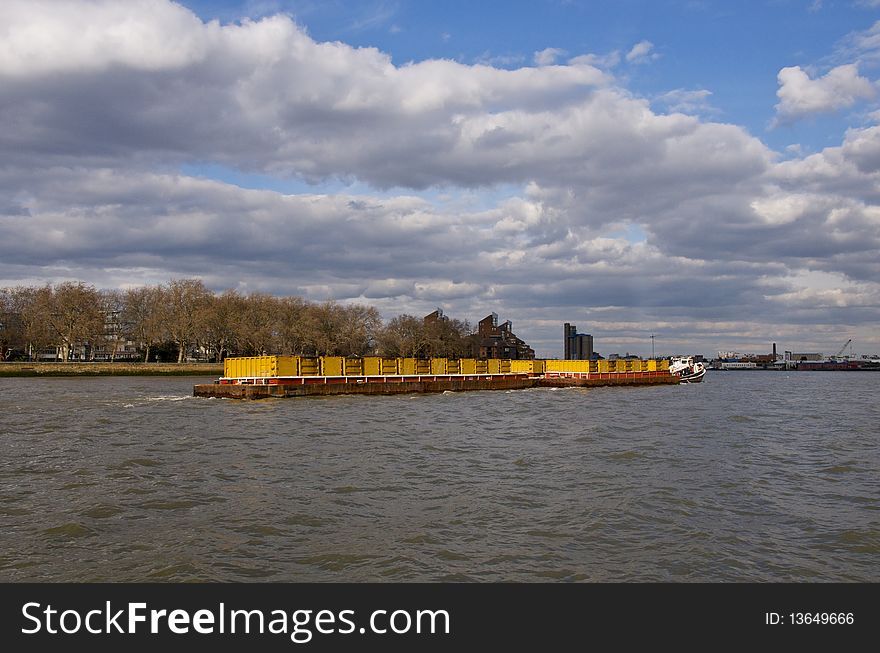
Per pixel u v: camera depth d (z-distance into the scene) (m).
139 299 191.12
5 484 28.25
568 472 32.41
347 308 193.62
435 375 109.50
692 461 35.97
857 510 25.53
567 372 133.38
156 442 40.66
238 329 176.62
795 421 59.97
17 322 183.50
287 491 27.39
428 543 20.81
